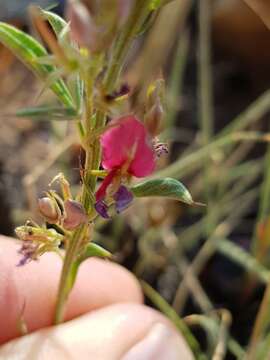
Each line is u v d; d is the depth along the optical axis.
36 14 0.05
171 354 0.09
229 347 0.14
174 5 0.16
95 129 0.06
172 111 0.16
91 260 0.12
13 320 0.10
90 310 0.12
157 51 0.16
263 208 0.14
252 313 0.15
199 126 0.18
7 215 0.15
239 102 0.19
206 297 0.14
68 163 0.16
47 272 0.11
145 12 0.06
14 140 0.17
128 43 0.06
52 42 0.05
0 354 0.09
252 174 0.16
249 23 0.19
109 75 0.06
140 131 0.06
